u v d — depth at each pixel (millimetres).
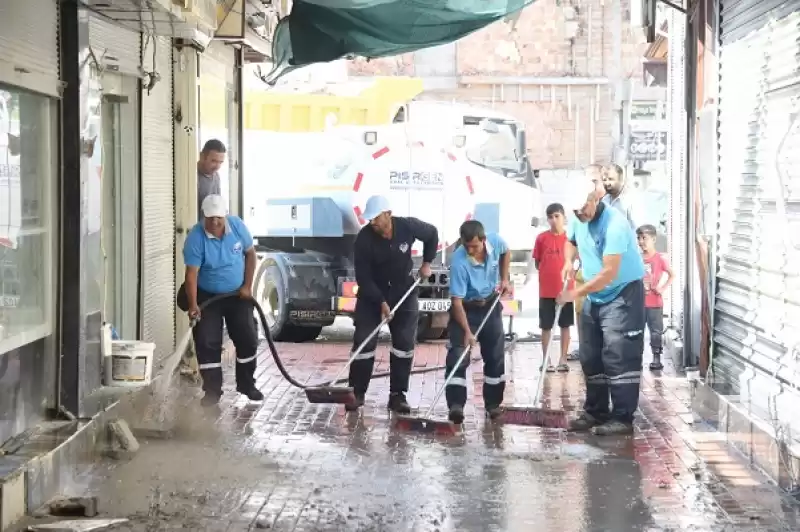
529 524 8156
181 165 13742
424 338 18938
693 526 8133
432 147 18484
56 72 9625
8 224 8789
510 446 10797
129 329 12102
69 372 9750
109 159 11883
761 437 9875
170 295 13633
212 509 8469
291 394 13586
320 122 21297
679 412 12531
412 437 11195
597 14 34562
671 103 17562
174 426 11430
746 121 11445
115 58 11164
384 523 8148
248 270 12227
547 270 15359
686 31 15180
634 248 11281
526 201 18812
